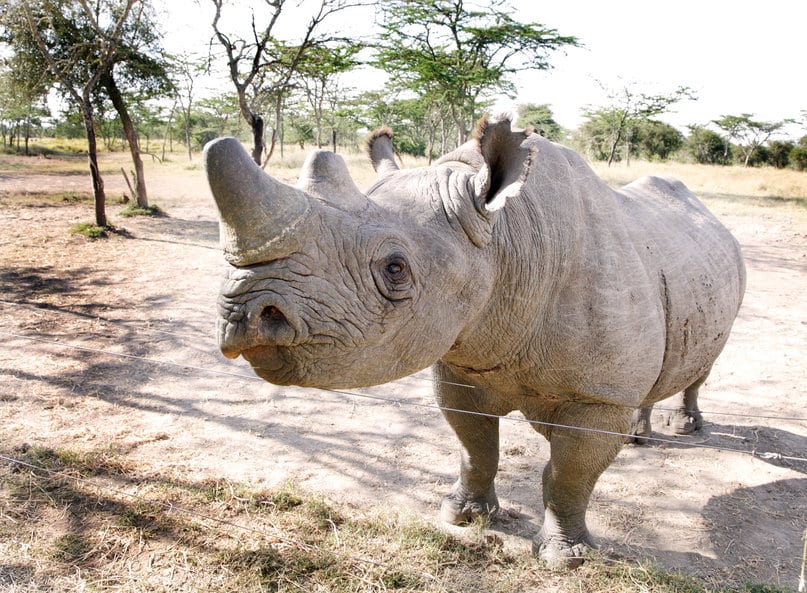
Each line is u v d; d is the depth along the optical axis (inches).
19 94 788.6
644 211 172.9
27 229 630.5
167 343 323.0
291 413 250.5
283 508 179.5
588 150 2336.4
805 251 642.2
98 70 641.0
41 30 730.8
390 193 116.2
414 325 109.5
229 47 669.3
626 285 142.9
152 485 187.6
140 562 154.3
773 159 2522.1
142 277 458.9
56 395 253.6
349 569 152.3
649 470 214.8
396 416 251.9
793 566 165.0
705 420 256.2
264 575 150.1
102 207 642.2
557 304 136.9
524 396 151.9
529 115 1929.1
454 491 180.1
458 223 115.6
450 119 1525.6
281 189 92.4
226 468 203.8
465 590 147.8
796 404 271.3
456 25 1158.3
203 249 575.5
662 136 2586.1
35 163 1633.9
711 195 1122.0
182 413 245.0
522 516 184.1
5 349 301.7
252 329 93.1
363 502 188.4
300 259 95.6
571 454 148.4
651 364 148.3
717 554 169.8
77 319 354.9
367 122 1797.5
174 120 2578.7
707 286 173.6
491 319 131.6
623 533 178.1
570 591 147.2
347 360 103.5
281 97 856.3
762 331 374.6
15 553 155.3
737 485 206.1
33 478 187.5
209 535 164.7
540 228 131.7
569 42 1178.6
